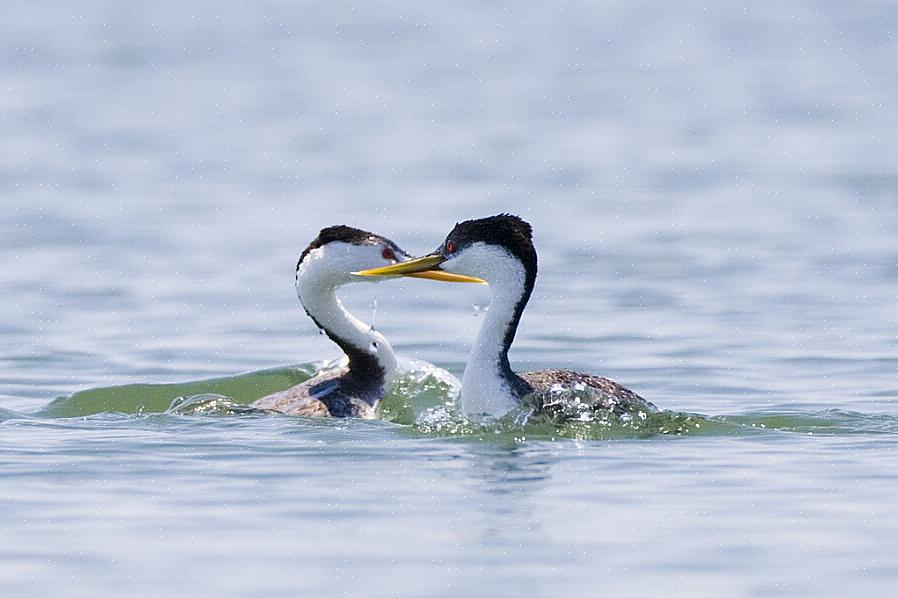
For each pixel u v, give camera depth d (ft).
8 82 143.74
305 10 212.23
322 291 46.75
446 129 123.54
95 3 202.28
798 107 133.28
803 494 33.99
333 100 139.33
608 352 54.54
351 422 42.27
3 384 50.34
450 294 65.67
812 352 54.08
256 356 55.06
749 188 95.20
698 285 66.85
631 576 28.86
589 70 161.07
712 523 31.96
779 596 27.84
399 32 192.85
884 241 76.84
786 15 212.23
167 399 47.11
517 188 95.55
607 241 78.02
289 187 95.66
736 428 40.91
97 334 58.08
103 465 36.60
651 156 109.40
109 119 125.08
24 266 71.10
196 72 154.71
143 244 77.00
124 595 27.96
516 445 38.93
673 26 201.57
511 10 217.36
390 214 85.05
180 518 32.37
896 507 32.89
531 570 29.19
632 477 35.63
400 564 29.58
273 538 31.17
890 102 134.72
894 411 44.80
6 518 32.32
